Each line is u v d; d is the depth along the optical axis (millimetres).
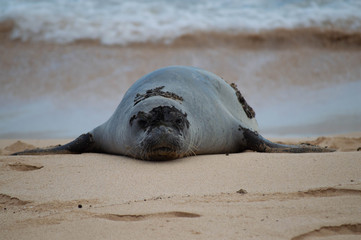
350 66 71562
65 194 20016
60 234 14570
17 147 38312
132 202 18062
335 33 78875
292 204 17031
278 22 80625
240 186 20406
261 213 16047
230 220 15359
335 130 50875
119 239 14008
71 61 69875
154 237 14070
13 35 75688
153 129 26297
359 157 24328
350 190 18766
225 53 73000
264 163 24156
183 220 15516
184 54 71938
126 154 28906
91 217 16203
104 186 21094
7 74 66750
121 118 29938
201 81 33250
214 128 30969
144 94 30203
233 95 36562
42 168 24906
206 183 21141
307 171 22234
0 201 19844
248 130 33000
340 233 14695
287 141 41094
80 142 33156
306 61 72062
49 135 50156
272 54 73812
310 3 86250
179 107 28391
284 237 13883
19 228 15398
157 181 21750
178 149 26312
